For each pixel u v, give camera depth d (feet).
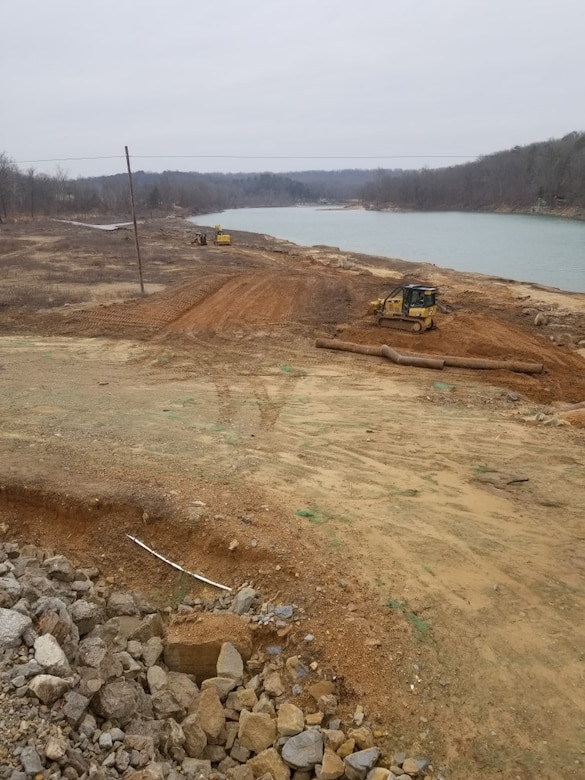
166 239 224.12
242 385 62.80
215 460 42.68
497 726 21.93
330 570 29.89
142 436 46.68
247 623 25.79
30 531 33.58
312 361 72.79
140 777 16.75
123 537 32.50
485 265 179.83
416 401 58.34
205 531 31.83
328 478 40.73
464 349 78.54
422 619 27.09
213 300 105.81
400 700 22.81
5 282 118.73
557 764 20.48
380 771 19.33
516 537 33.91
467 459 44.37
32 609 23.54
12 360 69.67
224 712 21.70
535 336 85.10
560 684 23.86
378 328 86.69
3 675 19.12
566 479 41.06
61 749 16.78
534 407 57.88
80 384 61.05
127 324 87.76
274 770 19.36
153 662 23.54
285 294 112.27
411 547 32.65
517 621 27.27
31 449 42.24
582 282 150.92
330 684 23.07
